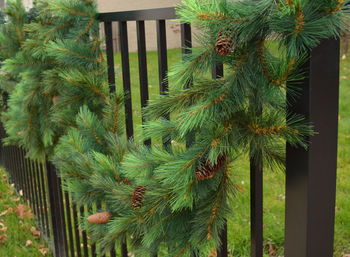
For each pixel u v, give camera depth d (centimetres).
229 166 120
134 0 1419
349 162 416
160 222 130
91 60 196
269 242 290
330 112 97
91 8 194
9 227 368
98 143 183
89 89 191
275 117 101
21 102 255
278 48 93
